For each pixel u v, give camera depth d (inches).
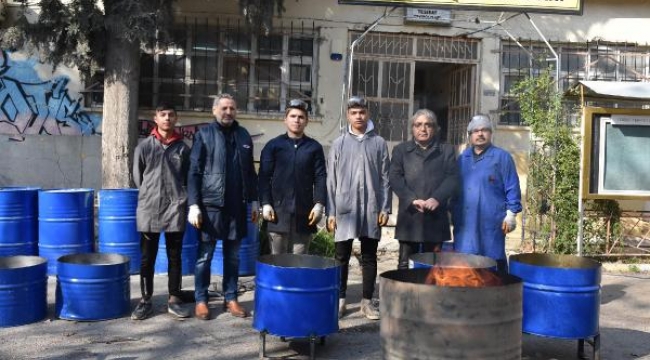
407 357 140.2
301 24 406.6
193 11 403.9
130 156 339.9
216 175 214.7
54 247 284.0
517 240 391.2
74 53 329.1
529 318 181.0
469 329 136.5
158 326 213.3
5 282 209.3
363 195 221.8
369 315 227.0
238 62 409.7
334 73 409.4
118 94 336.8
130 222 286.5
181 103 407.8
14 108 399.9
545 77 354.3
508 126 414.6
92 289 216.7
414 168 221.1
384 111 417.1
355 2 326.3
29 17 385.7
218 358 183.9
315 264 197.8
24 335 201.8
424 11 406.0
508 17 400.8
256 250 297.9
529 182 363.9
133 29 310.8
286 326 178.9
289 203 223.1
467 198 210.1
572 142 343.9
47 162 402.9
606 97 327.3
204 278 221.5
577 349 198.5
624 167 317.1
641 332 218.7
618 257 347.6
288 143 225.5
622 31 421.7
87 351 187.6
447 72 452.4
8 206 284.0
